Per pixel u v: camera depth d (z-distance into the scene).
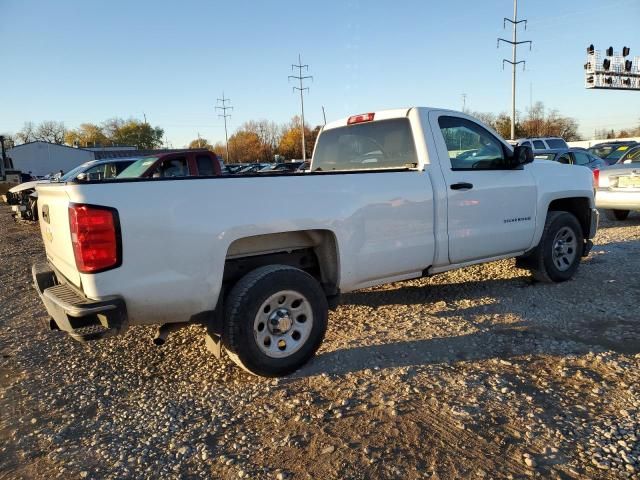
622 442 2.76
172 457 2.81
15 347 4.70
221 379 3.80
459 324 4.70
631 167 10.02
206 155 10.90
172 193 3.26
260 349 3.61
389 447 2.79
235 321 3.49
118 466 2.74
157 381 3.83
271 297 3.62
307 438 2.92
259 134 100.75
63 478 2.67
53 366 4.21
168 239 3.24
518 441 2.81
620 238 8.85
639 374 3.56
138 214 3.14
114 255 3.07
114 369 4.10
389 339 4.40
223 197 3.45
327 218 3.91
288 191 3.74
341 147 5.69
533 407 3.16
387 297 5.76
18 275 8.23
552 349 4.04
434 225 4.64
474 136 5.21
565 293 5.63
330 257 4.09
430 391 3.40
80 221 2.99
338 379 3.66
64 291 3.42
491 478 2.51
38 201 4.32
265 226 3.60
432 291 5.94
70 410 3.43
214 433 3.03
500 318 4.86
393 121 5.02
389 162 5.11
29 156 75.44
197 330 4.92
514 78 45.28
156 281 3.21
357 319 5.02
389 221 4.30
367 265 4.20
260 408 3.30
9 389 3.79
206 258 3.37
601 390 3.35
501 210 5.23
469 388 3.42
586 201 6.31
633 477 2.48
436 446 2.79
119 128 118.06
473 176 4.99
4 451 2.97
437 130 4.87
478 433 2.89
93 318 3.17
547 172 5.82
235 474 2.62
